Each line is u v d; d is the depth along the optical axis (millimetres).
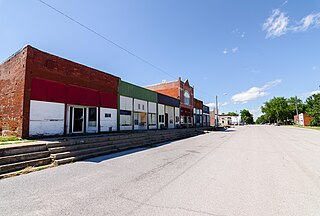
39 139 9438
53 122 11219
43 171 6090
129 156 8641
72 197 3994
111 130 16125
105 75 15727
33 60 10297
